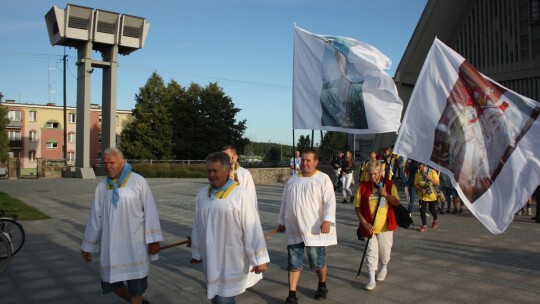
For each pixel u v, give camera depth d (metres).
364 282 6.02
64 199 17.38
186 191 21.02
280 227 5.48
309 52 6.97
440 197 10.30
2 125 50.09
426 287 5.76
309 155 5.35
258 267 3.85
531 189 5.36
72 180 28.89
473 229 10.16
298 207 5.22
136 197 4.27
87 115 31.75
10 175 34.47
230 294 3.80
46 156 62.66
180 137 51.84
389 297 5.39
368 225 5.65
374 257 5.66
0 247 6.54
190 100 51.94
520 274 6.34
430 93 5.96
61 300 5.44
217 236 3.83
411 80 24.45
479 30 23.50
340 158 19.12
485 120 5.71
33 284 6.12
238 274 3.85
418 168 10.12
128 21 32.81
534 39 21.23
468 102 5.80
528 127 5.52
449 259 7.26
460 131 5.80
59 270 6.83
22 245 7.93
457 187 5.73
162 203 15.80
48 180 29.08
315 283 6.01
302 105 6.99
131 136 51.66
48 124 63.09
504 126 5.61
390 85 6.41
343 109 6.68
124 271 4.18
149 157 50.38
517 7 21.83
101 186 4.36
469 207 5.67
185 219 11.98
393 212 5.84
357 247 8.28
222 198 3.86
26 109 61.59
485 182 5.64
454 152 5.80
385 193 5.66
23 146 61.12
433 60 6.00
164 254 7.83
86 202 16.33
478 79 5.78
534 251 7.86
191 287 5.94
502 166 5.57
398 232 9.80
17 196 18.45
